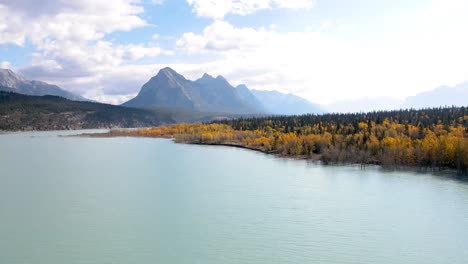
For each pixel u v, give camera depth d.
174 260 62.91
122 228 78.06
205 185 119.19
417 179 126.50
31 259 63.19
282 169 150.12
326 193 106.94
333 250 67.19
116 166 162.25
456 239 71.88
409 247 68.50
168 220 82.88
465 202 96.56
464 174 135.00
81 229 77.25
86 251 66.31
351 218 84.19
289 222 81.56
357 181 123.62
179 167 157.88
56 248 67.56
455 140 150.12
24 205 95.19
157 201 98.56
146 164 167.88
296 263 61.75
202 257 64.06
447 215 86.12
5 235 74.06
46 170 151.50
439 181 122.81
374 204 95.06
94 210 90.75
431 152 150.38
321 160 174.62
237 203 96.56
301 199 100.50
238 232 75.62
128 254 65.19
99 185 119.88
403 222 81.50
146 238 72.25
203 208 92.25
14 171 148.75
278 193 107.25
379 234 74.56
